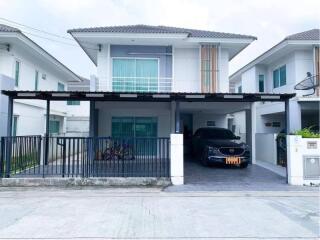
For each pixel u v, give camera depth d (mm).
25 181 8547
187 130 18203
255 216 5875
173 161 8852
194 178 9891
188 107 14070
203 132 14305
